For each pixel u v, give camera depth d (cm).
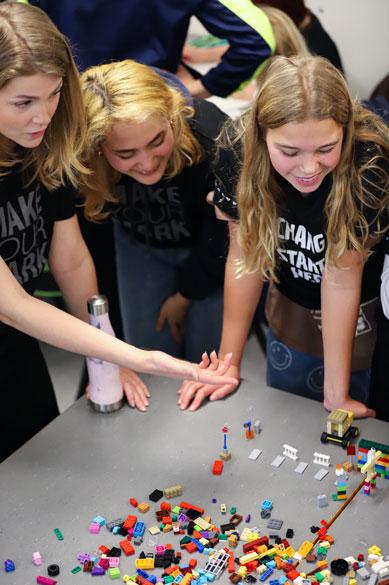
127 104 159
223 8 208
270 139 137
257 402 160
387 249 155
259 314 279
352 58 313
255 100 140
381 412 175
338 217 147
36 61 127
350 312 160
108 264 234
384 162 146
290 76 133
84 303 178
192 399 161
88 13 203
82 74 167
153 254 215
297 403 159
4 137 142
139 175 173
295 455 145
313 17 288
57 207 163
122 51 209
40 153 151
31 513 136
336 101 132
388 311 157
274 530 130
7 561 125
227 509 135
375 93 296
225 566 124
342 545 126
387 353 167
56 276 177
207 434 152
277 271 179
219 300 212
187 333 223
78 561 126
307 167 135
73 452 149
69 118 147
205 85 227
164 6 203
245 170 151
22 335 172
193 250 207
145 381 167
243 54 216
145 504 135
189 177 187
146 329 229
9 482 143
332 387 160
